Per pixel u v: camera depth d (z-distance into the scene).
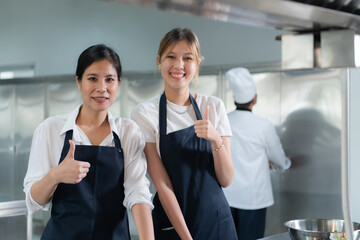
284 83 3.06
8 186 3.73
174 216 1.60
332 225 1.51
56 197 1.39
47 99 3.68
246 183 2.85
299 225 1.51
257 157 2.86
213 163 1.71
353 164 2.89
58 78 3.68
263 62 3.12
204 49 3.32
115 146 1.42
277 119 3.11
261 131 2.84
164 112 1.67
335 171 2.94
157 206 1.73
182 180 1.64
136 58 3.43
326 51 1.35
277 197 3.13
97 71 1.34
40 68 3.76
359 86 2.88
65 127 1.39
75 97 3.58
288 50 1.43
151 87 3.33
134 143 1.46
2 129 3.80
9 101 3.79
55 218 1.39
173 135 1.64
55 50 3.72
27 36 3.80
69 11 3.67
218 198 1.69
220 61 3.25
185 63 1.61
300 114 3.03
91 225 1.38
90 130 1.42
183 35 1.59
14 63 3.87
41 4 3.72
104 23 3.53
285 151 3.09
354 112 2.88
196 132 1.58
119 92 3.45
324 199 2.97
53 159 1.39
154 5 0.98
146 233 1.37
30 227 2.63
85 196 1.38
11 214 2.54
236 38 3.19
